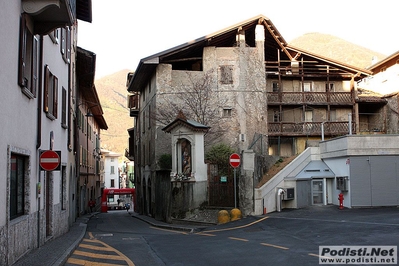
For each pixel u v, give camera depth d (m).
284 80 39.12
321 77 39.38
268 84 38.72
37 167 12.46
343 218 16.91
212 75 32.88
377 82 45.84
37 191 12.27
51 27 12.09
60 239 14.95
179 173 23.38
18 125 10.27
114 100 154.38
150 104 35.16
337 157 22.27
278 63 36.06
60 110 17.47
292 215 19.14
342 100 38.72
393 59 42.69
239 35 33.75
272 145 38.53
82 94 37.44
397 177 20.98
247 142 32.38
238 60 33.28
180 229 19.98
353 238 12.28
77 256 11.38
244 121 32.66
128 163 127.50
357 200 20.72
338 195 21.73
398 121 38.50
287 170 22.16
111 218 35.00
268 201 20.69
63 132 18.53
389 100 39.78
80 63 29.62
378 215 17.31
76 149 28.70
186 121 22.75
